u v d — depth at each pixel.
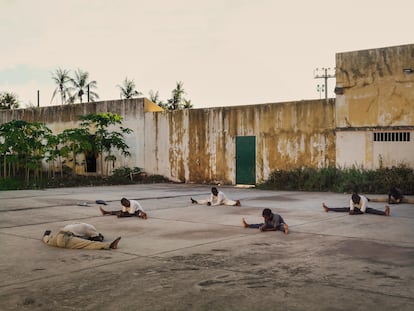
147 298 4.83
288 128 19.92
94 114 23.69
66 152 23.77
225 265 6.20
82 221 10.30
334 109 18.77
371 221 9.95
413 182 15.52
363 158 17.97
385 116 17.48
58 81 49.69
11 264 6.36
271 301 4.70
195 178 22.62
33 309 4.54
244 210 11.91
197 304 4.62
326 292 4.98
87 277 5.66
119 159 25.00
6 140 22.34
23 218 10.74
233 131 21.44
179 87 53.69
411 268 5.99
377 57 17.61
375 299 4.74
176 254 6.89
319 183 17.50
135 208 10.88
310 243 7.66
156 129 23.83
